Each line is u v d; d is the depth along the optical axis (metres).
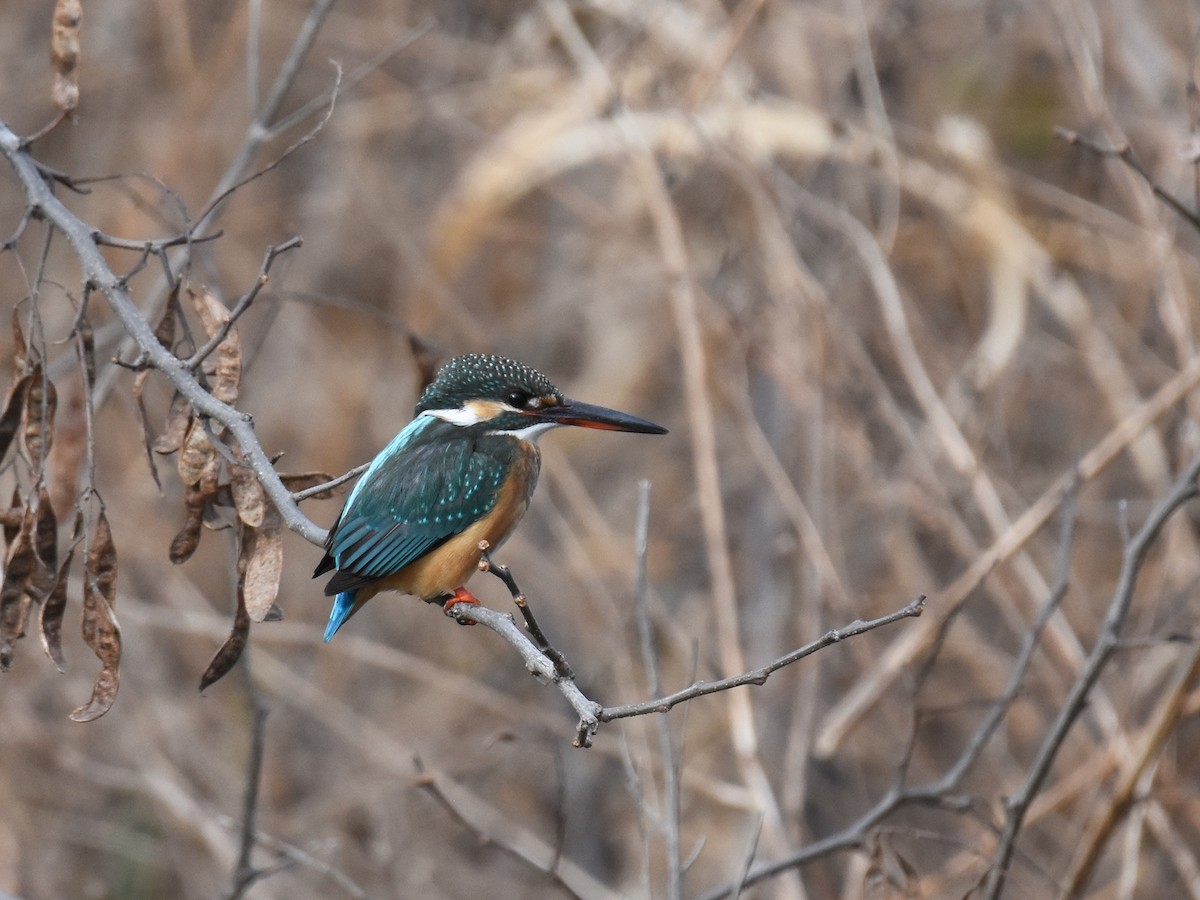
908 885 7.86
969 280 13.12
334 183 15.67
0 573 6.88
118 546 13.41
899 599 12.11
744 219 12.48
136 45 15.76
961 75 13.93
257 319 14.81
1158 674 10.90
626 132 11.86
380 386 14.77
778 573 12.59
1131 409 11.31
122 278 6.54
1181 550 11.30
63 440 8.06
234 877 8.96
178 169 14.27
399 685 14.18
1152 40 12.43
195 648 13.62
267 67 15.36
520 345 15.29
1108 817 8.85
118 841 12.72
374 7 15.67
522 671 14.31
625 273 13.70
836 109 12.98
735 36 11.69
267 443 14.71
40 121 15.35
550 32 13.83
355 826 13.25
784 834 9.40
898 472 11.85
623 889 13.02
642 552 7.97
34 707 12.98
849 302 12.62
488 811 12.98
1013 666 11.83
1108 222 11.95
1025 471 13.48
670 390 14.77
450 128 15.17
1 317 14.14
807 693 10.68
